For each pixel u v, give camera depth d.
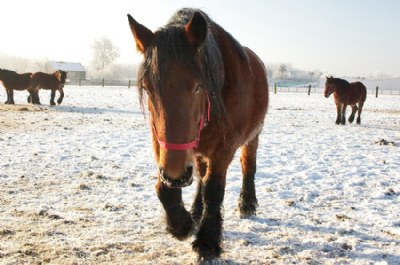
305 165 7.12
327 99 30.20
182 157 2.42
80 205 4.56
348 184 5.82
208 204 3.17
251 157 4.43
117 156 7.52
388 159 7.80
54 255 3.21
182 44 2.44
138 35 2.60
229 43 3.32
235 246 3.54
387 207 4.78
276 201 4.98
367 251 3.45
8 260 3.08
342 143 9.77
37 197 4.80
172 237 3.55
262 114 4.12
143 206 4.59
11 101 17.78
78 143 8.77
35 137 9.34
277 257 3.32
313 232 3.93
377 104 25.98
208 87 2.62
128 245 3.47
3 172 5.95
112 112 15.98
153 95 2.46
